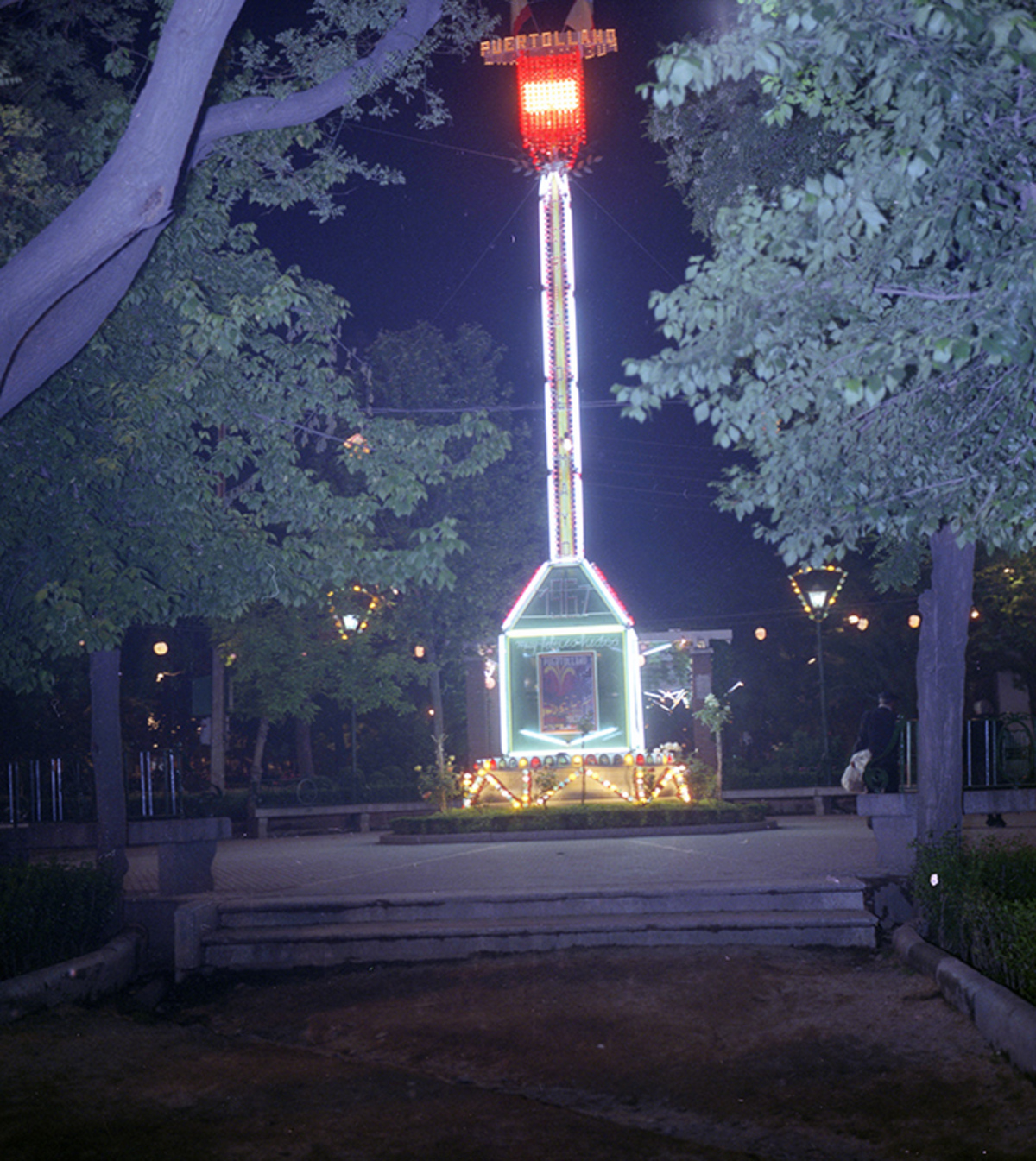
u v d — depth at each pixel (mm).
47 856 18578
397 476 10875
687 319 6641
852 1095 6750
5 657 10523
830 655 36844
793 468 6996
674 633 24969
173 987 10266
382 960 10391
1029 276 5754
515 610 22859
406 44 10461
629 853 14906
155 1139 6309
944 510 7398
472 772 22469
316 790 29312
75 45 11812
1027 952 7320
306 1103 6930
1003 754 14766
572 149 23422
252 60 11320
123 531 10477
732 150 12242
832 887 10609
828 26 5883
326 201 11766
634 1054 7652
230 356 10211
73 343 8781
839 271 6609
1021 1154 5738
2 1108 6645
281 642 28766
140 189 7691
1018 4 6070
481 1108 6836
